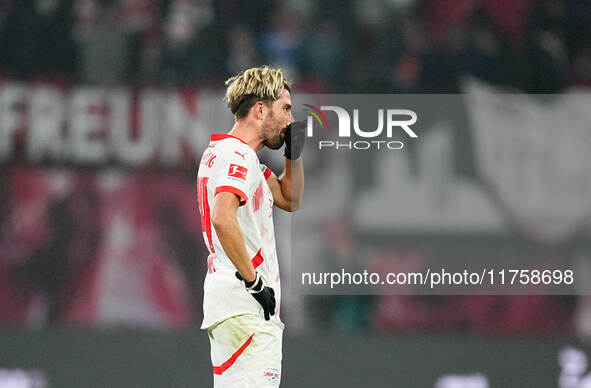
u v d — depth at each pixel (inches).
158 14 1146.7
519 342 792.9
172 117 1074.1
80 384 804.0
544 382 788.6
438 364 794.2
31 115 1063.0
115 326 993.5
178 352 807.7
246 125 451.8
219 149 438.0
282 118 455.2
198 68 1133.1
